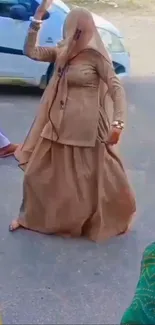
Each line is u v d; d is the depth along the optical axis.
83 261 5.25
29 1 9.75
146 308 3.00
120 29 16.08
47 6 5.27
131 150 7.98
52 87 5.27
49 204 5.45
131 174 7.19
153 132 8.70
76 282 4.95
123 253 5.38
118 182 5.46
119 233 5.62
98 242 5.50
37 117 5.38
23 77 9.96
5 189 6.64
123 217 5.61
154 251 3.02
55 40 9.63
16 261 5.23
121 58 10.30
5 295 4.77
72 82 5.20
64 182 5.34
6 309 4.59
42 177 5.37
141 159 7.69
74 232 5.52
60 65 5.23
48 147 5.30
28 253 5.34
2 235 5.60
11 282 4.94
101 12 17.86
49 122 5.27
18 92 10.34
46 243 5.46
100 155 5.31
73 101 5.22
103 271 5.12
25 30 9.70
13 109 9.52
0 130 7.73
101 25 10.22
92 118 5.23
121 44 10.33
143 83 11.21
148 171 7.31
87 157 5.30
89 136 5.25
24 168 5.46
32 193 5.47
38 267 5.15
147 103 10.02
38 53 5.33
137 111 9.60
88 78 5.17
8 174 7.04
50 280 4.98
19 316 4.52
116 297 4.77
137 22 16.83
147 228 5.83
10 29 9.73
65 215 5.44
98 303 4.69
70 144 5.25
